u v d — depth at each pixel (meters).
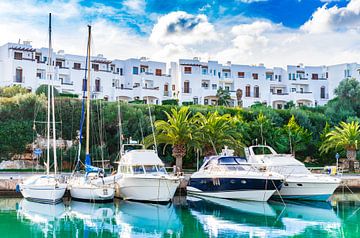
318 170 46.34
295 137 49.34
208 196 32.78
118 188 30.94
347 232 21.12
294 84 83.94
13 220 23.69
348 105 64.44
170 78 74.44
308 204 30.55
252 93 79.50
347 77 77.44
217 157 33.72
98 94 67.06
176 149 38.66
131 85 71.62
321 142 51.72
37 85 61.12
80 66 69.31
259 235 20.33
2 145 43.50
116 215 25.47
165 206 28.78
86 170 31.53
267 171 31.73
